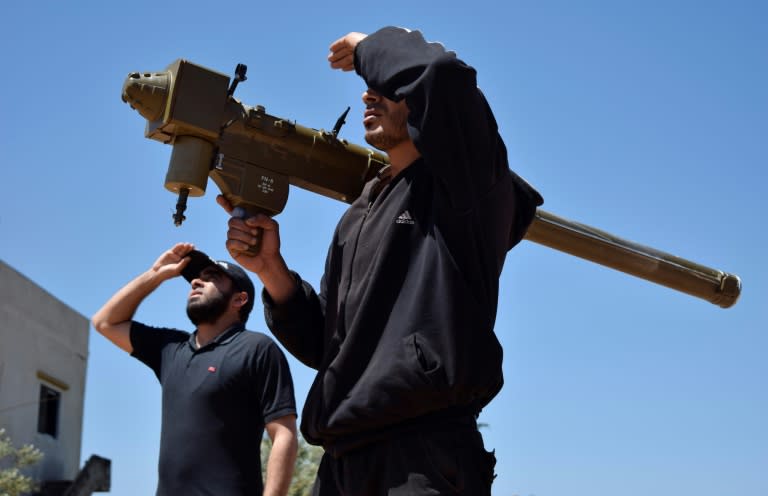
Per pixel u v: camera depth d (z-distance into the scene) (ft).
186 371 14.21
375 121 9.50
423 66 8.46
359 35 9.33
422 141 8.48
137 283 15.20
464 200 8.63
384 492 8.68
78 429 61.31
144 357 15.01
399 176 9.49
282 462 13.71
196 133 9.98
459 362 8.48
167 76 9.97
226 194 10.48
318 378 9.27
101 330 15.25
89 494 53.47
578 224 12.17
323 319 10.65
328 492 9.45
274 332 10.67
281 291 10.46
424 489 8.43
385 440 8.69
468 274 8.80
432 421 8.60
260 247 10.33
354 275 9.37
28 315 55.67
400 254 9.02
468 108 8.45
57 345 59.00
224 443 13.76
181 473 13.65
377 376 8.57
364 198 10.04
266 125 10.48
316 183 10.89
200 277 14.96
